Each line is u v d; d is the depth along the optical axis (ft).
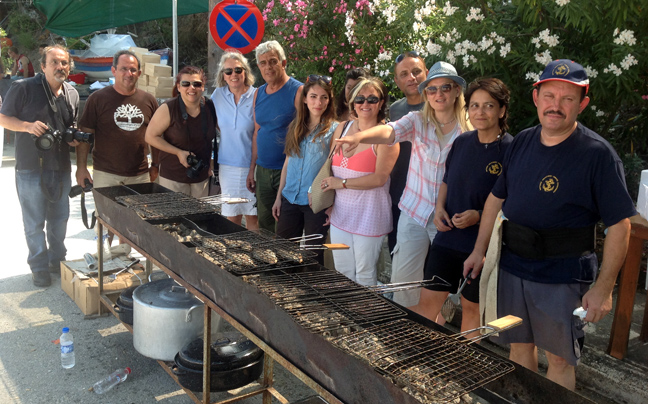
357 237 11.59
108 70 44.16
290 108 14.17
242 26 18.35
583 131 7.54
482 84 8.84
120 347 12.63
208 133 15.67
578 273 7.78
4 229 21.15
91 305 13.98
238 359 9.52
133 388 10.99
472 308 9.78
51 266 16.89
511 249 8.29
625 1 12.25
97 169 15.79
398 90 20.22
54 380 11.18
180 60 51.03
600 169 7.35
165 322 10.45
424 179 10.48
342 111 14.46
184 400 10.64
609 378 10.53
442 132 10.34
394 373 6.00
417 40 18.33
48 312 14.29
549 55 13.33
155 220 11.82
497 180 8.73
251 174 15.85
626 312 10.77
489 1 15.49
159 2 37.04
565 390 6.10
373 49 20.76
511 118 16.19
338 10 22.09
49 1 37.47
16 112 14.92
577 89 7.28
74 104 16.01
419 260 10.97
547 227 7.86
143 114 15.72
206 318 9.14
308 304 7.52
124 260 15.84
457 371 6.28
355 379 6.16
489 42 14.01
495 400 6.63
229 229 11.89
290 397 10.87
